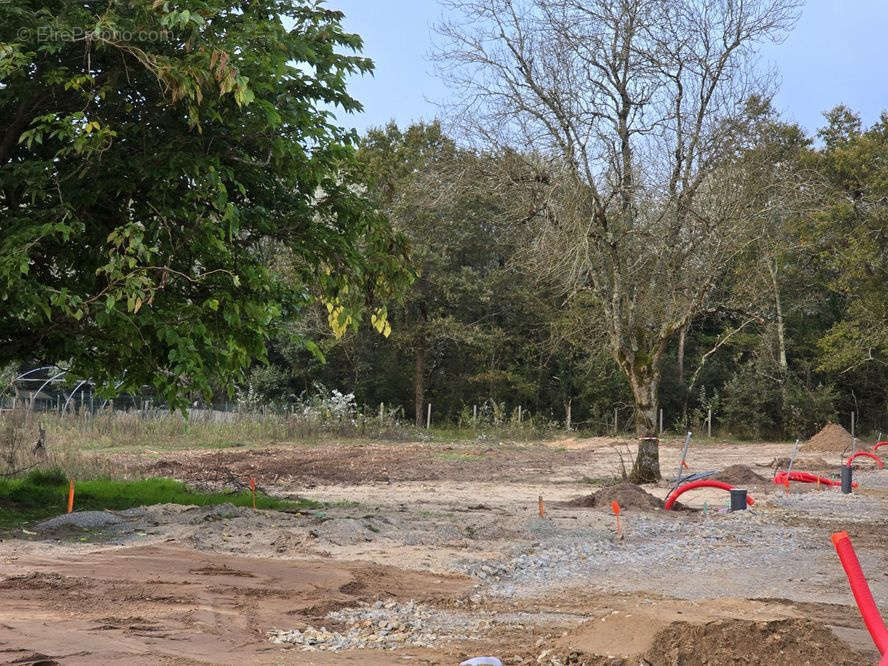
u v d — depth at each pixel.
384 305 18.56
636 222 23.89
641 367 24.19
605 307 24.17
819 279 48.44
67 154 14.96
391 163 45.47
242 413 43.62
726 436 50.84
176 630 7.59
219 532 13.41
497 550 13.36
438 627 8.41
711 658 6.57
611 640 6.92
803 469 30.92
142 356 15.30
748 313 25.58
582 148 22.81
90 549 11.91
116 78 14.71
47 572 9.90
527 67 22.81
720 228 23.16
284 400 49.78
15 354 16.08
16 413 34.28
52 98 15.16
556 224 23.19
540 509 16.92
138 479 21.62
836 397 50.28
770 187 23.67
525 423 48.44
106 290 13.80
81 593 8.87
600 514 17.48
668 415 53.88
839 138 47.38
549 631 8.25
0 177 14.43
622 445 42.06
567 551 13.40
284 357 50.47
